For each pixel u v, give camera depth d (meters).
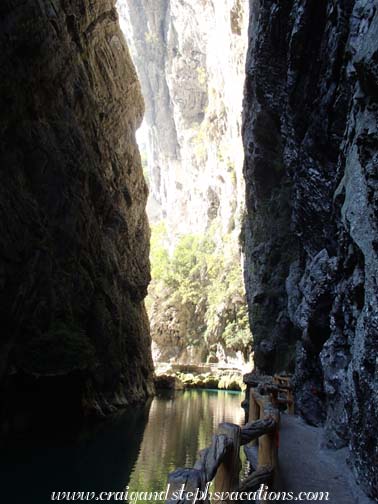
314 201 10.32
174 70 65.62
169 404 23.00
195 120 66.06
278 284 21.64
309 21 9.86
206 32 57.88
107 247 20.61
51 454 10.56
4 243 12.05
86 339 15.46
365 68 5.68
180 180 72.69
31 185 14.12
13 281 12.30
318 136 9.67
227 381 35.78
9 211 12.50
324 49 9.28
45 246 14.06
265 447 5.58
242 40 38.34
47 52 14.51
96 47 21.70
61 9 16.70
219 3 43.78
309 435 8.87
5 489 7.94
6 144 13.05
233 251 46.84
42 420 14.54
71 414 15.70
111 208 21.52
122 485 8.45
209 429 15.23
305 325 10.12
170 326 50.94
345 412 7.16
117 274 21.70
